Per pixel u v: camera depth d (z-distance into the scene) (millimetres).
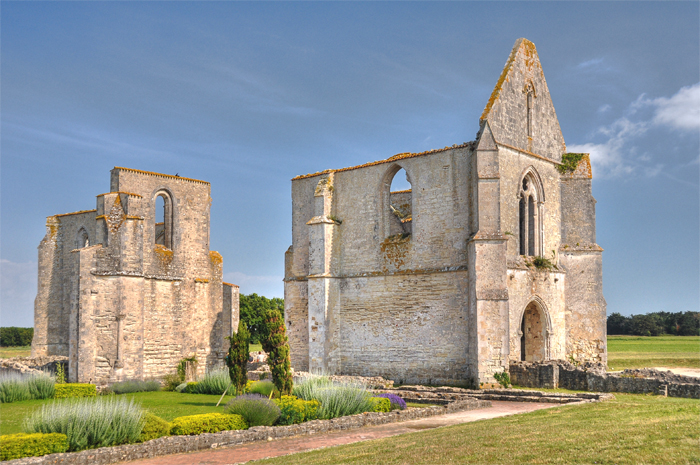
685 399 23422
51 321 50500
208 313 44656
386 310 36844
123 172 40406
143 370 38562
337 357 38500
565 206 38531
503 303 31547
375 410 22781
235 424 19516
